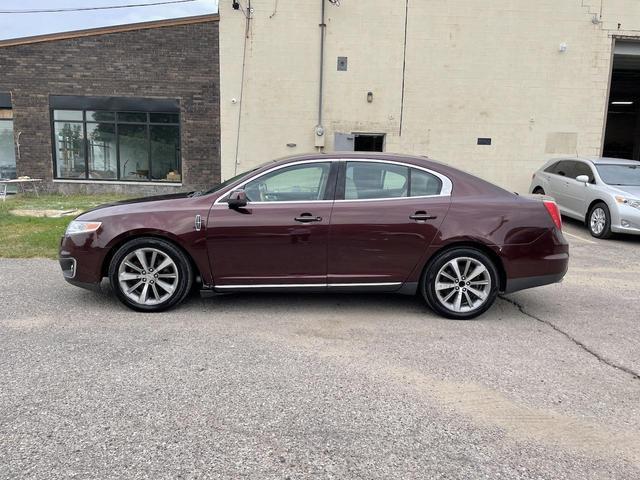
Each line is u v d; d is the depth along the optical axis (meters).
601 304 5.93
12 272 6.71
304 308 5.47
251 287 5.14
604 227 10.21
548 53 15.16
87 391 3.53
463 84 15.23
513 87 15.28
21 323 4.84
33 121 15.22
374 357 4.22
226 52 14.84
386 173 5.23
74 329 4.70
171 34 14.91
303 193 5.16
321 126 15.20
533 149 15.57
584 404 3.52
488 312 5.54
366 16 14.83
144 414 3.26
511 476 2.74
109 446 2.91
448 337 4.73
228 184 5.27
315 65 14.98
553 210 5.32
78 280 5.16
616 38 15.22
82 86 15.09
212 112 15.32
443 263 5.14
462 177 5.32
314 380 3.78
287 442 3.00
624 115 29.75
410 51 15.02
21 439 2.96
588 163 11.34
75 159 15.57
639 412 3.44
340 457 2.87
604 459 2.91
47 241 8.33
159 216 5.04
